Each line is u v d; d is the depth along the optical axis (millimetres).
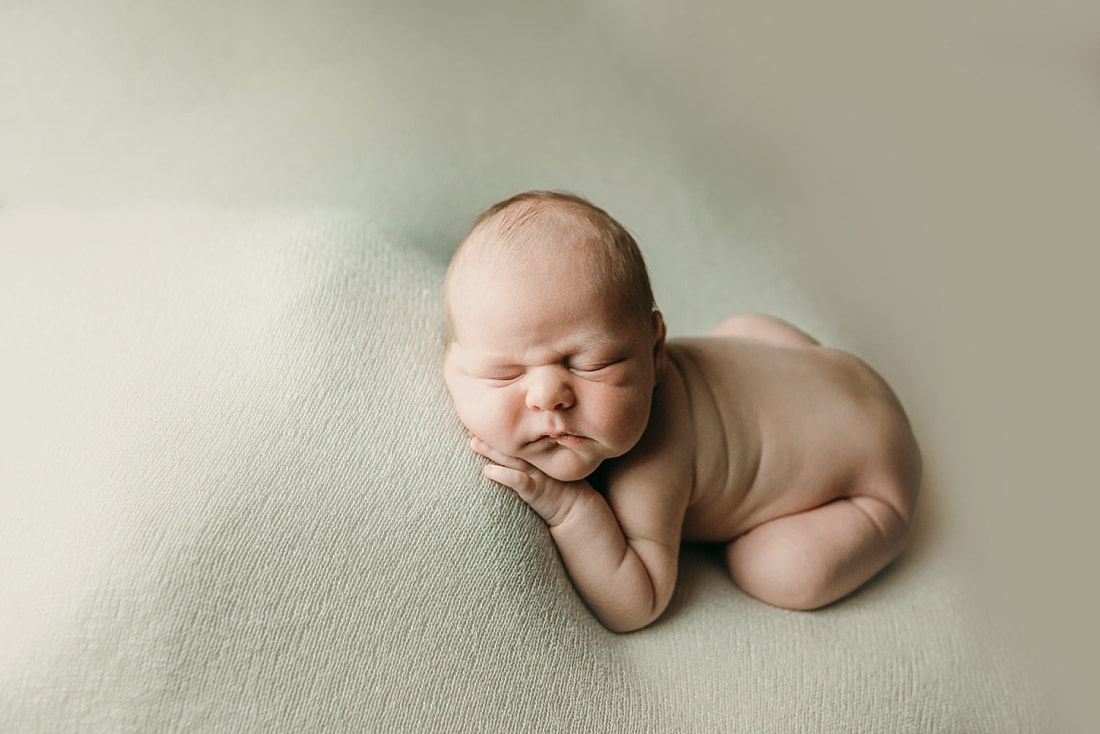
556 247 914
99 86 1477
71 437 844
